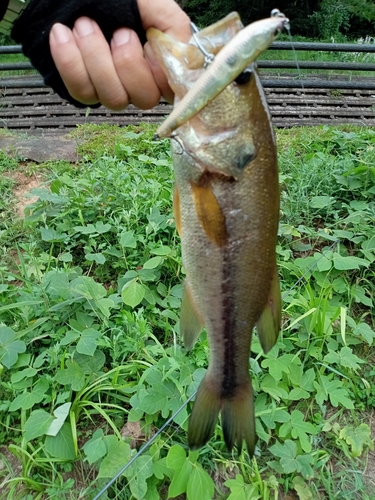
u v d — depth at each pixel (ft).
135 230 2.11
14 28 0.82
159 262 1.84
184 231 0.95
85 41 0.78
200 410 1.04
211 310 0.99
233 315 0.98
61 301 1.75
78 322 1.66
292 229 2.13
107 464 1.30
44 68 0.85
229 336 1.00
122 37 0.80
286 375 1.58
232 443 1.05
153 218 2.08
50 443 1.34
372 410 1.61
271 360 1.55
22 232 2.23
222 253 0.94
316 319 1.70
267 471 1.38
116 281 2.00
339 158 2.59
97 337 1.55
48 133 3.31
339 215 2.33
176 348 1.58
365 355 1.79
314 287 1.96
